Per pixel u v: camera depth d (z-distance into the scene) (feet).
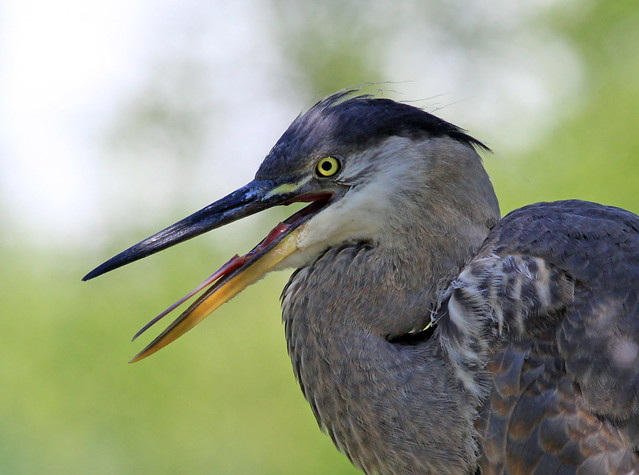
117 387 50.62
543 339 18.47
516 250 19.69
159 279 53.47
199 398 50.42
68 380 50.88
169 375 50.83
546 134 52.42
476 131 55.52
